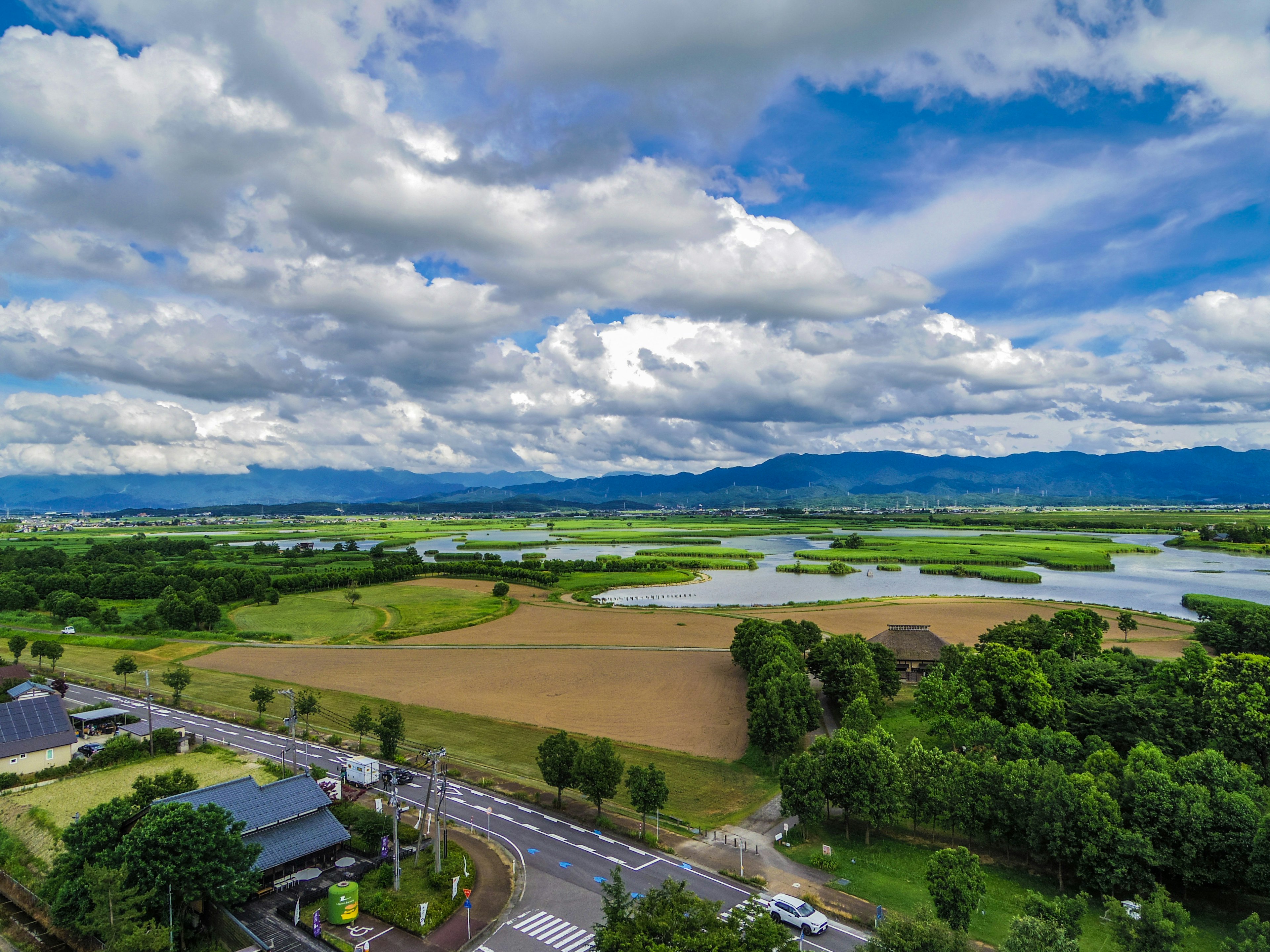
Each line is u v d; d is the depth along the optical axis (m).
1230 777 82.94
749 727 118.50
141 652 196.50
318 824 87.88
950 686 123.94
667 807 100.25
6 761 108.94
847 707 123.44
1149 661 146.12
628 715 140.12
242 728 134.12
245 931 70.00
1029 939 56.69
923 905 69.06
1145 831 78.25
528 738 127.31
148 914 69.94
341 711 143.38
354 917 73.19
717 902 64.94
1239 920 74.56
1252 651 166.38
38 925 74.94
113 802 80.31
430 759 95.31
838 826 96.25
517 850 88.12
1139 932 59.84
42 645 172.12
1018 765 87.19
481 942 69.75
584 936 70.56
